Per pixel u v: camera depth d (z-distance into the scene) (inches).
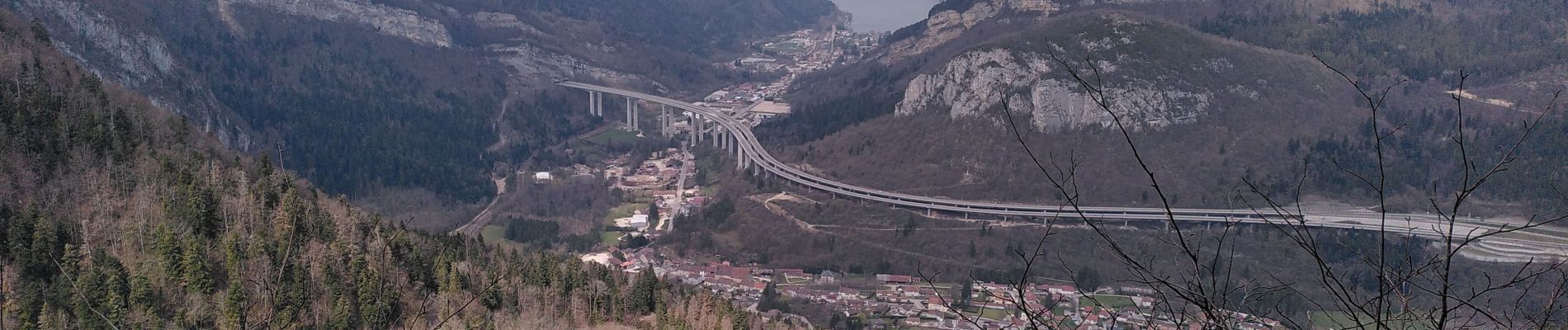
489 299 3351.4
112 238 3174.2
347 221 3425.2
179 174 3550.7
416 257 3211.1
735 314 3932.1
